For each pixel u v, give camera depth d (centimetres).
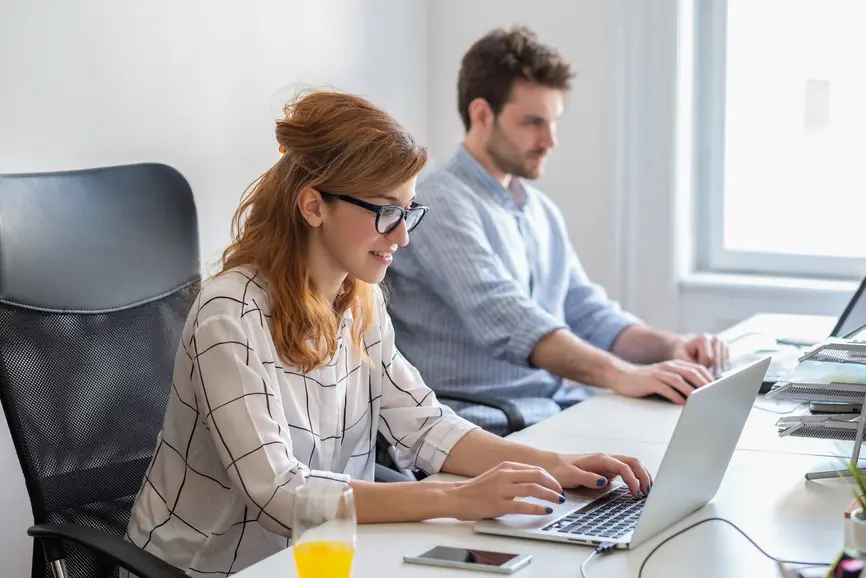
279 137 154
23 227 161
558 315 270
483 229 253
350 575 117
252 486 139
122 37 244
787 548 124
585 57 331
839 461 160
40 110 226
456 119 350
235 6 273
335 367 161
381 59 329
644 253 331
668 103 322
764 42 327
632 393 209
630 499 142
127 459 165
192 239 186
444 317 251
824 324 269
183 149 260
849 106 320
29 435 154
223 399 143
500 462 157
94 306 167
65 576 141
